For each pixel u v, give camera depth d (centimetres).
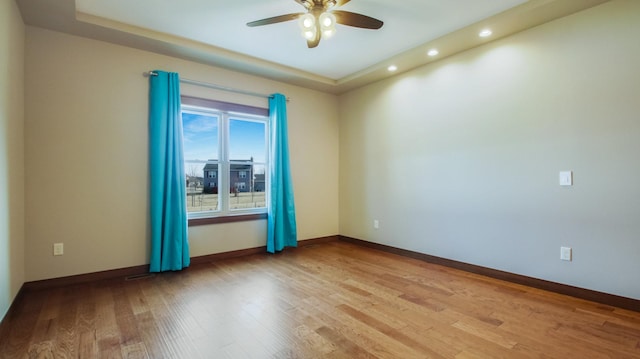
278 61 397
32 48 283
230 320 227
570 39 271
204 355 182
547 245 286
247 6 269
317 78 450
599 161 256
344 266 368
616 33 247
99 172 315
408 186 414
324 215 508
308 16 233
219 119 403
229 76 403
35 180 283
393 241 434
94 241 312
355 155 493
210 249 390
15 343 193
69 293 277
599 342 195
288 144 460
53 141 292
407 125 414
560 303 255
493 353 183
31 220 281
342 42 341
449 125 364
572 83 270
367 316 233
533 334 205
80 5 265
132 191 333
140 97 338
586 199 263
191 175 384
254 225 430
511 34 308
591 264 261
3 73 214
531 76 295
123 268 328
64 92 298
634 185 240
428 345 191
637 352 183
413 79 405
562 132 276
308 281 313
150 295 275
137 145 336
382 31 315
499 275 320
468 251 347
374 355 181
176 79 353
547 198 286
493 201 324
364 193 479
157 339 200
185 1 260
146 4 264
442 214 373
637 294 239
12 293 236
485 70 330
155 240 334
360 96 482
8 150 227
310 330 211
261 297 271
